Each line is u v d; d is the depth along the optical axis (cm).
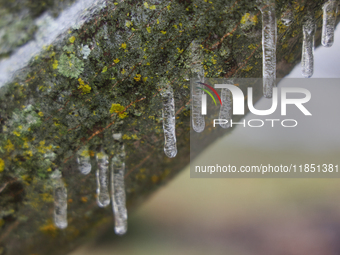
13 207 34
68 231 36
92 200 36
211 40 33
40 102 33
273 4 33
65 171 34
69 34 32
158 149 36
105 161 35
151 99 34
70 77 32
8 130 33
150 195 38
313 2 34
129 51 33
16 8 32
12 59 32
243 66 34
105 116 34
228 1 33
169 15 32
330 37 35
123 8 32
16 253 35
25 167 34
